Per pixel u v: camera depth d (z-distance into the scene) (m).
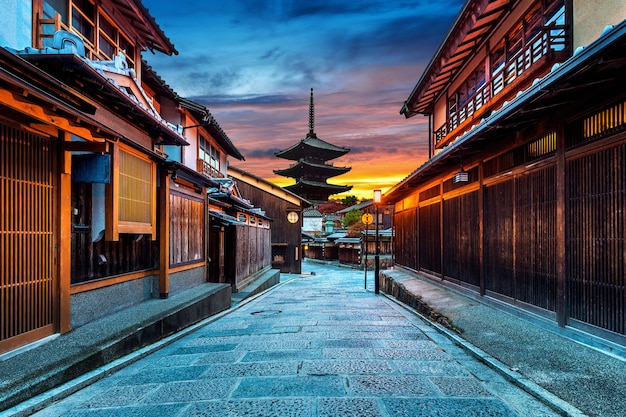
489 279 9.68
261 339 7.82
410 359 6.17
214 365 6.02
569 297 6.39
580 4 7.72
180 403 4.50
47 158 6.12
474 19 10.82
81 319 6.98
